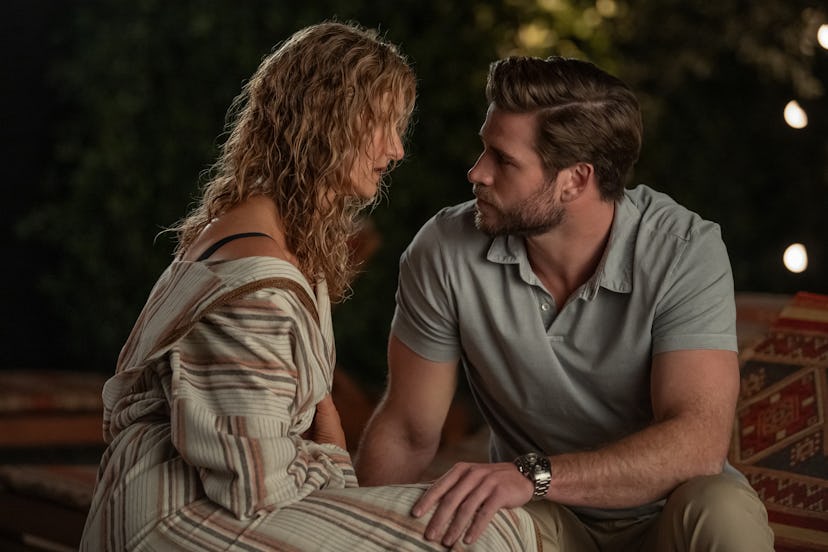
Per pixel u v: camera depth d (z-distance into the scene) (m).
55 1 6.99
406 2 7.11
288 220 2.37
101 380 5.69
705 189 7.48
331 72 2.35
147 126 7.04
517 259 2.76
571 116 2.63
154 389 2.24
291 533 2.08
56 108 7.05
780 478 2.99
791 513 2.91
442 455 4.00
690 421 2.55
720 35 7.18
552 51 6.97
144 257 7.09
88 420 5.07
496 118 2.69
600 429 2.81
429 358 2.94
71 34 7.01
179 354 2.14
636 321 2.70
